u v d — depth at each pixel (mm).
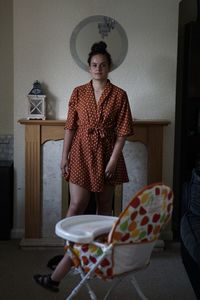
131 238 1873
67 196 3473
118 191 3473
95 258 1913
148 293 2650
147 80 3498
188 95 3496
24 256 3242
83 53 3436
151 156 3447
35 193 3447
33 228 3473
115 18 3420
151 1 3420
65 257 2320
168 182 3578
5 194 3490
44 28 3404
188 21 3752
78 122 2863
